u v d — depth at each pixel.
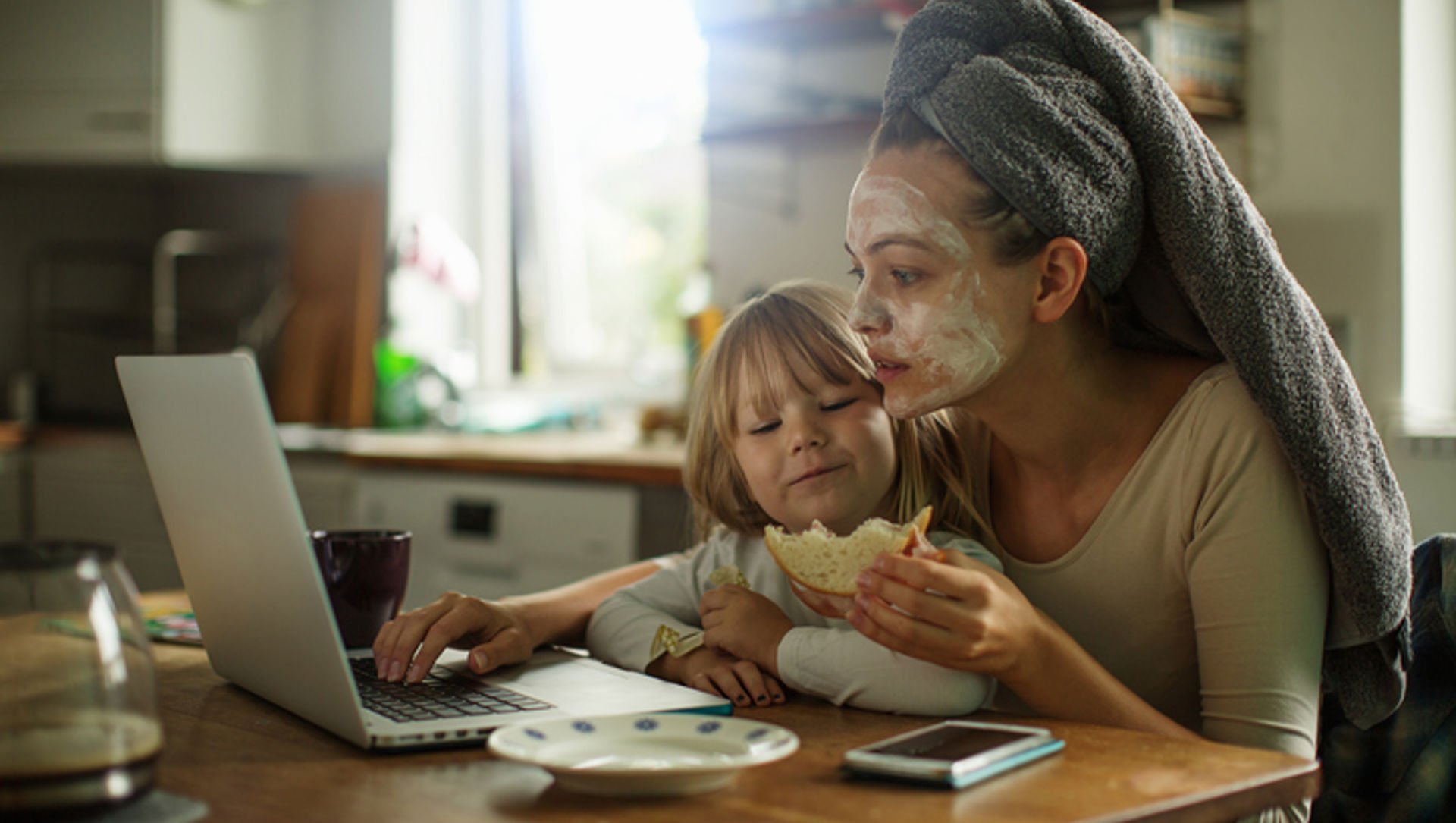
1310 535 0.89
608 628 1.01
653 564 1.19
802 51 2.56
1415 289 2.01
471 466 2.36
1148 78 0.88
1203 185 0.87
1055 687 0.78
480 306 3.40
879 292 0.90
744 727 0.67
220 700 0.84
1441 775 0.97
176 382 0.77
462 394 3.15
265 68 3.08
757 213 2.66
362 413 3.05
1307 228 2.07
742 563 1.10
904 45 0.90
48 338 3.40
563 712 0.76
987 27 0.88
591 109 3.31
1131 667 0.98
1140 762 0.67
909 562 0.75
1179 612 0.96
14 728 0.53
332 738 0.73
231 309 3.36
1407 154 1.98
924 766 0.61
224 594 0.81
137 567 2.79
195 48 2.97
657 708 0.78
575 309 3.42
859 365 1.02
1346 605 0.90
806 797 0.60
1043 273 0.88
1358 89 2.01
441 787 0.62
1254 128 2.10
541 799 0.60
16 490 2.92
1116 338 0.99
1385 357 2.01
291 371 3.14
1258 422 0.90
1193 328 0.95
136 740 0.56
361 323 3.07
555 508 2.25
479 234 3.40
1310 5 2.04
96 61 3.00
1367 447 0.90
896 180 0.88
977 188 0.85
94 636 0.55
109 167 3.19
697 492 1.14
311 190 3.23
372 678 0.87
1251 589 0.87
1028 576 1.01
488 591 2.35
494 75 3.38
